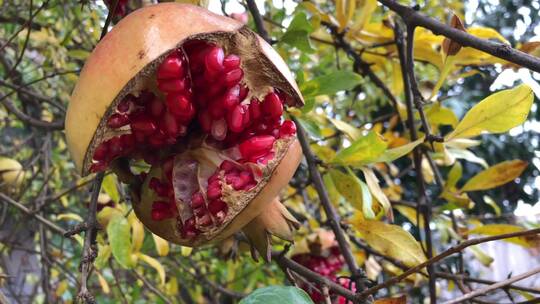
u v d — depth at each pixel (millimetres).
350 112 585
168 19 170
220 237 210
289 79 198
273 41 281
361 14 326
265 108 201
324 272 342
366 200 244
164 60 178
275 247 414
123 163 213
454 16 237
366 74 371
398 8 255
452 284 365
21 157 562
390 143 342
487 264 332
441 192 330
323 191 275
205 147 210
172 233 214
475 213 909
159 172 213
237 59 190
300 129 284
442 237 356
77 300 171
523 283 846
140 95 191
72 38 416
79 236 310
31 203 436
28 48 444
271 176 204
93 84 165
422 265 205
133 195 218
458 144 319
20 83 448
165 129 196
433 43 318
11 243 438
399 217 941
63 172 564
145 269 498
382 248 255
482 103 224
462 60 290
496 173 305
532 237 277
